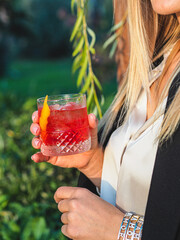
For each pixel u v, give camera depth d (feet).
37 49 29.89
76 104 1.66
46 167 4.37
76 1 2.59
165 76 1.86
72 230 1.49
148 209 1.42
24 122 5.84
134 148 1.69
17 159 4.55
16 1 16.55
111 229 1.47
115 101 2.13
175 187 1.38
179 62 1.65
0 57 20.76
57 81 18.92
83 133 1.68
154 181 1.42
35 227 3.27
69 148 1.65
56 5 29.37
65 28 29.89
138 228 1.45
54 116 1.64
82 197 1.53
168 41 1.99
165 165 1.41
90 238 1.47
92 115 1.78
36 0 28.48
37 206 3.57
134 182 1.68
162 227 1.38
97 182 2.02
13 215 3.67
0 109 6.89
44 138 1.67
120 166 1.83
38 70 24.25
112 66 12.28
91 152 1.94
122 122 2.04
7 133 5.41
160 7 1.50
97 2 16.96
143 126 1.71
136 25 1.98
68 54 30.37
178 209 1.36
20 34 17.44
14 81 19.94
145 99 1.90
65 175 4.28
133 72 1.96
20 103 7.41
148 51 2.00
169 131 1.44
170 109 1.50
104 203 1.53
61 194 1.60
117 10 3.23
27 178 4.11
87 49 2.61
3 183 4.08
